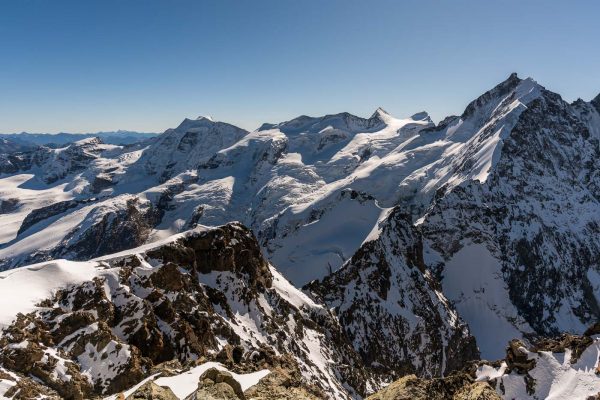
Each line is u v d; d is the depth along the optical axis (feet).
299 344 270.67
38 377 122.62
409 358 395.75
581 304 643.86
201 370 124.26
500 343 541.75
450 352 426.92
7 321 132.77
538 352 199.52
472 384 87.81
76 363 135.03
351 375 275.59
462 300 599.16
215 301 246.06
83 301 161.58
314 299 394.32
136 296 174.70
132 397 76.07
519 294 619.26
